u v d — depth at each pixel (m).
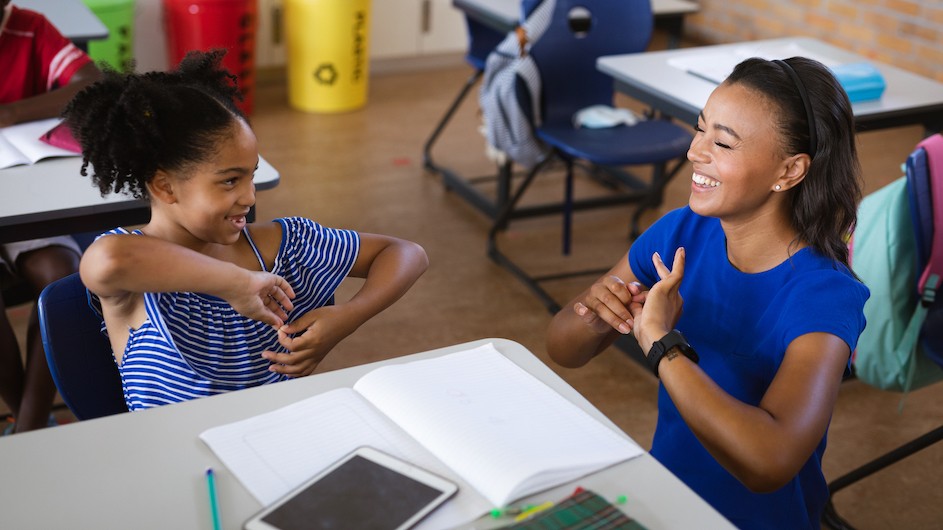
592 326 1.42
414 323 2.82
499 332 2.81
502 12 3.35
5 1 2.17
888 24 4.68
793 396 1.13
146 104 1.18
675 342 1.16
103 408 1.41
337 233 1.47
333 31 4.33
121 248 1.17
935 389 2.62
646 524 0.95
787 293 1.25
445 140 4.30
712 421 1.10
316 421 1.08
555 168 4.02
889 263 1.99
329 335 1.35
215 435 1.06
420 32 5.11
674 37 3.67
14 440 1.05
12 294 2.05
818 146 1.20
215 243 1.31
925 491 2.20
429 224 3.46
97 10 3.94
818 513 1.39
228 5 4.07
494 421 1.07
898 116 2.56
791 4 5.17
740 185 1.22
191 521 0.94
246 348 1.35
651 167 4.09
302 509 0.93
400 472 0.99
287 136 4.20
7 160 1.92
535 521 0.92
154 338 1.29
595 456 1.04
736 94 1.21
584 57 3.10
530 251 3.31
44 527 0.92
